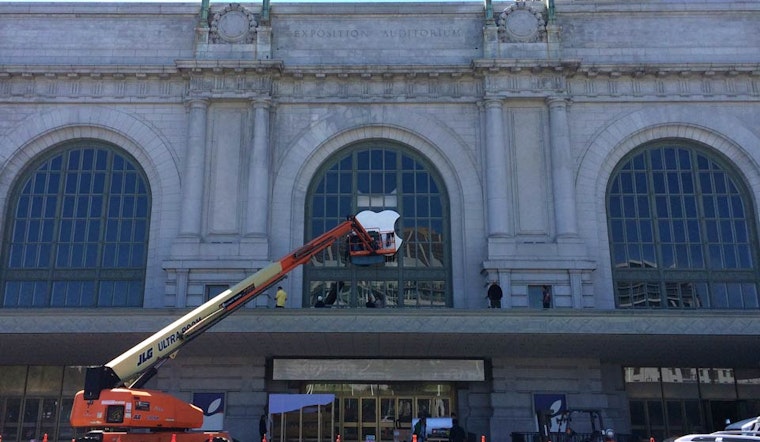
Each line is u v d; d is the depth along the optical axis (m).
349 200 38.16
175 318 30.08
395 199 38.19
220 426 33.53
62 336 30.20
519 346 32.31
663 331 29.95
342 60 39.66
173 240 36.25
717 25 40.09
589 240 36.91
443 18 40.44
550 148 37.81
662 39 39.88
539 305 35.44
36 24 40.03
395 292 36.78
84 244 37.44
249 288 25.69
